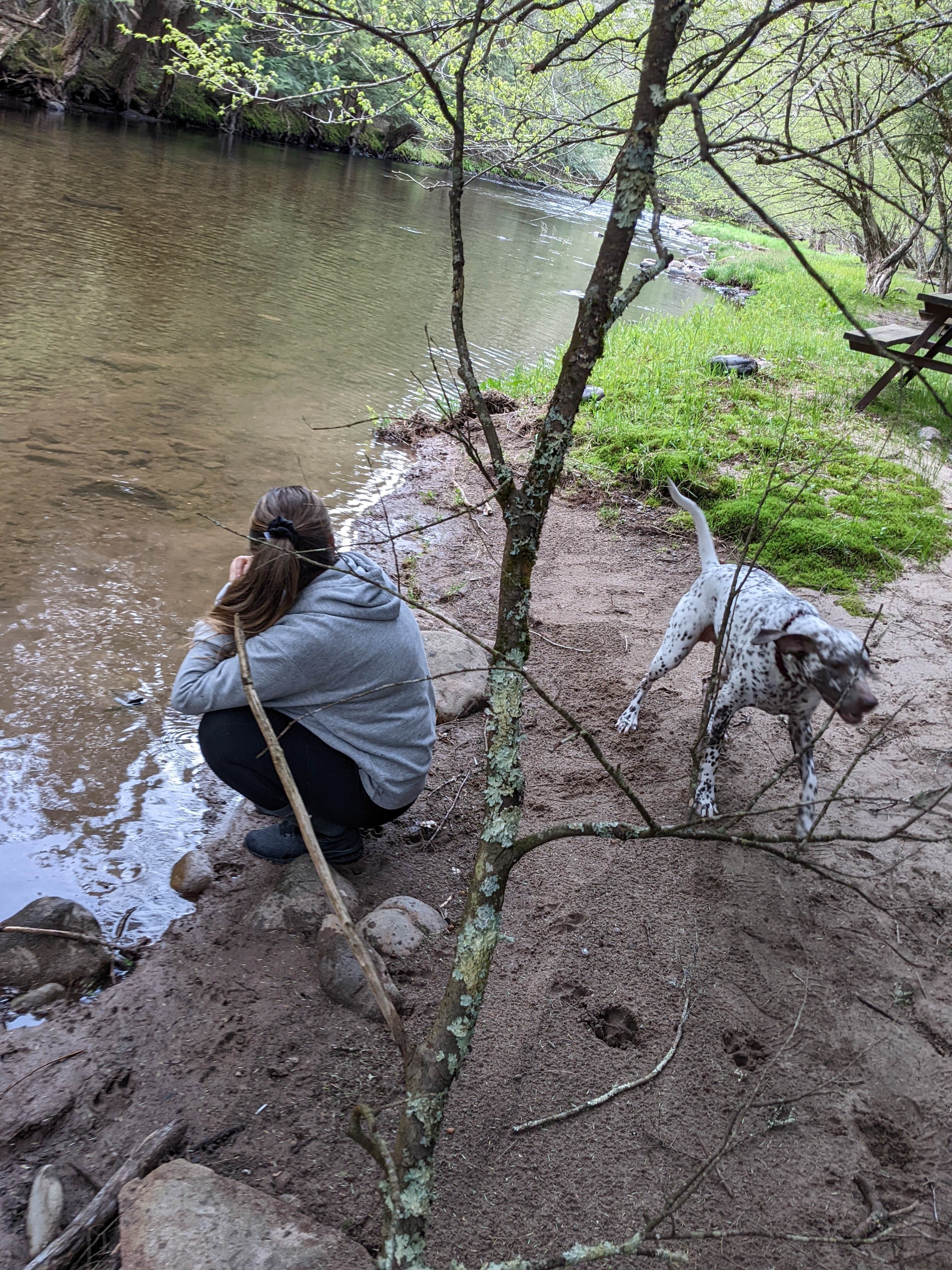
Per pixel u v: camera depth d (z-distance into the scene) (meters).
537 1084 2.63
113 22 25.38
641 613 5.61
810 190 14.08
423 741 3.35
